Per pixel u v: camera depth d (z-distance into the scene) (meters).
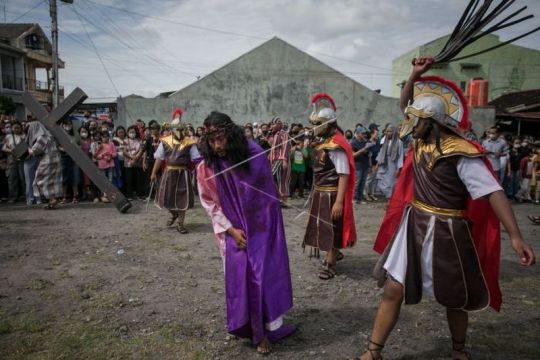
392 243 2.76
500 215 2.32
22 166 9.70
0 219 7.60
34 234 6.46
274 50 17.20
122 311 3.77
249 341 3.27
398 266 2.65
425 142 2.63
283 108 17.48
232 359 3.01
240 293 2.99
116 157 9.84
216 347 3.17
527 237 6.91
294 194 11.10
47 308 3.81
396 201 3.09
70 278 4.58
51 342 3.19
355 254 5.71
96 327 3.44
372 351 2.74
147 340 3.25
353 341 3.29
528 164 11.34
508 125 22.02
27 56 32.91
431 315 3.78
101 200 9.66
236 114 17.16
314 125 4.61
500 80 33.59
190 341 3.25
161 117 16.39
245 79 17.12
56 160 8.59
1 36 33.28
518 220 8.55
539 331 3.49
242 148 3.04
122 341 3.22
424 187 2.62
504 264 5.33
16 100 31.66
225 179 3.09
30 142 8.55
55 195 8.62
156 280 4.57
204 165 3.12
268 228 3.12
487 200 2.64
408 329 3.50
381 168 10.05
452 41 2.69
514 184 11.52
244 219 3.07
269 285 3.04
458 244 2.51
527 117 19.53
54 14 18.16
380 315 2.71
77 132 9.90
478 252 2.69
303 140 10.85
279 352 3.12
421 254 2.59
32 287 4.30
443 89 2.78
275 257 3.12
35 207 8.91
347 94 17.70
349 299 4.14
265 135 10.92
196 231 6.83
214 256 5.46
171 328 3.45
